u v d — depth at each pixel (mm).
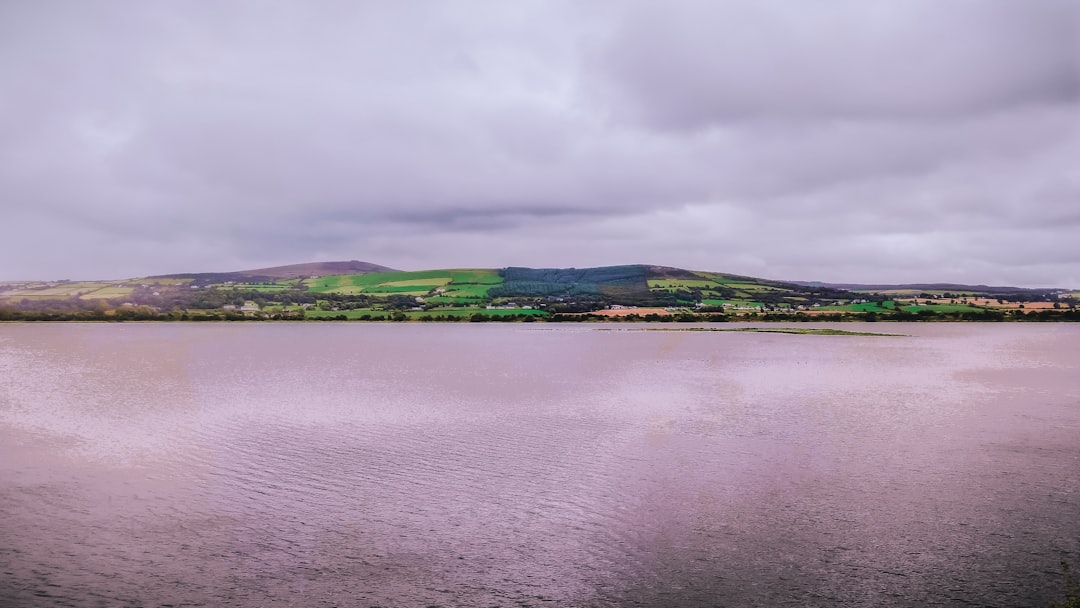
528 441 30266
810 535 18219
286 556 16969
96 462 26531
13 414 38594
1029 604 14305
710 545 17562
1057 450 28016
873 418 36438
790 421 35531
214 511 20359
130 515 19984
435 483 23281
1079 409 39344
